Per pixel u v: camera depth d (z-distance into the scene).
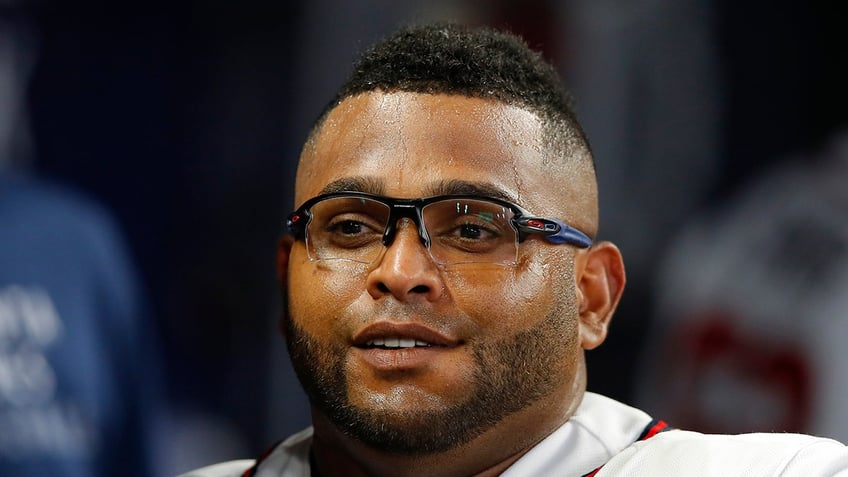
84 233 10.21
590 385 12.76
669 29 13.40
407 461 5.84
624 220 13.18
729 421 12.45
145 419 10.13
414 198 5.79
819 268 12.51
